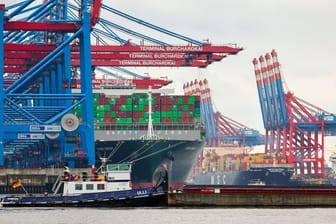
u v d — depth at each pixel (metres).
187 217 90.50
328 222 86.44
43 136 136.88
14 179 140.38
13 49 143.00
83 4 137.50
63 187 105.69
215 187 110.94
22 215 92.62
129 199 103.19
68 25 138.25
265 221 87.06
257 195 107.50
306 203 108.44
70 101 145.88
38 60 154.50
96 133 158.62
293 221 87.25
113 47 159.38
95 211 97.94
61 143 147.62
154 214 93.81
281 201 108.19
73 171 138.62
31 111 139.25
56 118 136.38
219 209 102.69
